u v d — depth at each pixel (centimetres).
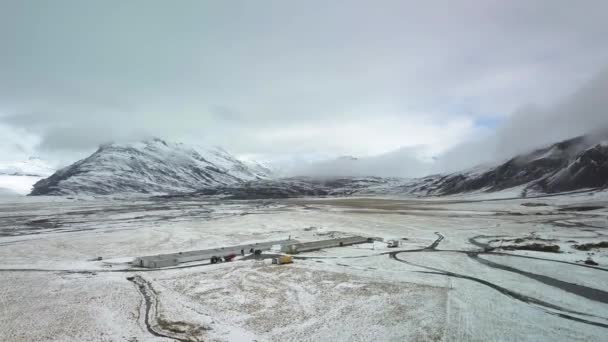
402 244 9425
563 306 4753
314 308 4781
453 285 5678
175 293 5428
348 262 7356
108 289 5656
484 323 4222
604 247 8494
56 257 8212
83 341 3881
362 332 4034
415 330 4056
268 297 5225
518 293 5275
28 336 4022
